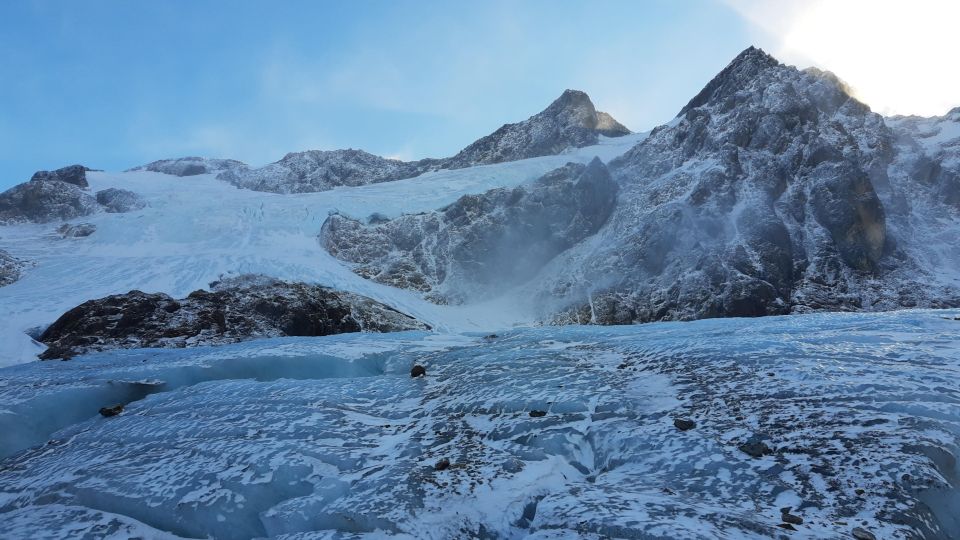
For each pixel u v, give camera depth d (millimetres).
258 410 11688
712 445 8219
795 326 15320
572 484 7809
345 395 12516
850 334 13156
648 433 8906
